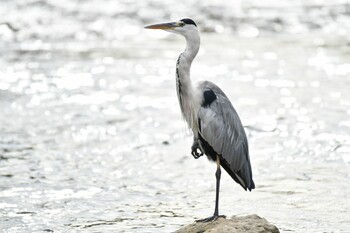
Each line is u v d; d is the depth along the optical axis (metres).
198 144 10.99
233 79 21.67
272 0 32.34
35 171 14.30
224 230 9.52
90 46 25.94
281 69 22.80
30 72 22.36
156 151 15.67
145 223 11.70
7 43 26.03
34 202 12.64
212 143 10.62
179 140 16.45
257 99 19.58
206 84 10.84
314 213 12.09
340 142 16.14
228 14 29.91
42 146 15.91
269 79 21.67
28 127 17.23
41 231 11.34
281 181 13.75
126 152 15.60
